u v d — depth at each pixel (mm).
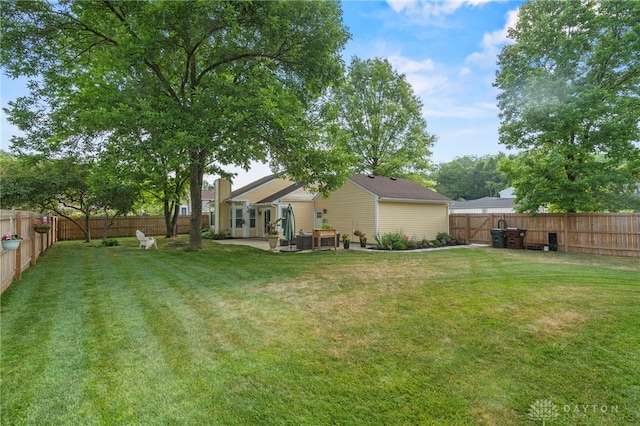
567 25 12273
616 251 11422
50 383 2740
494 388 2695
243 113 9023
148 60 9664
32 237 8586
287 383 2777
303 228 17922
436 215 16688
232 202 20031
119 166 9555
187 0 8320
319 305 5051
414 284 6449
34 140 11391
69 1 9648
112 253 11492
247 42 10547
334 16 10484
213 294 5715
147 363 3109
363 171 24891
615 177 11555
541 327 4008
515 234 13617
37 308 4812
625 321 4168
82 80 11180
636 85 12133
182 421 2281
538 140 13062
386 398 2570
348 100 23750
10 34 9203
